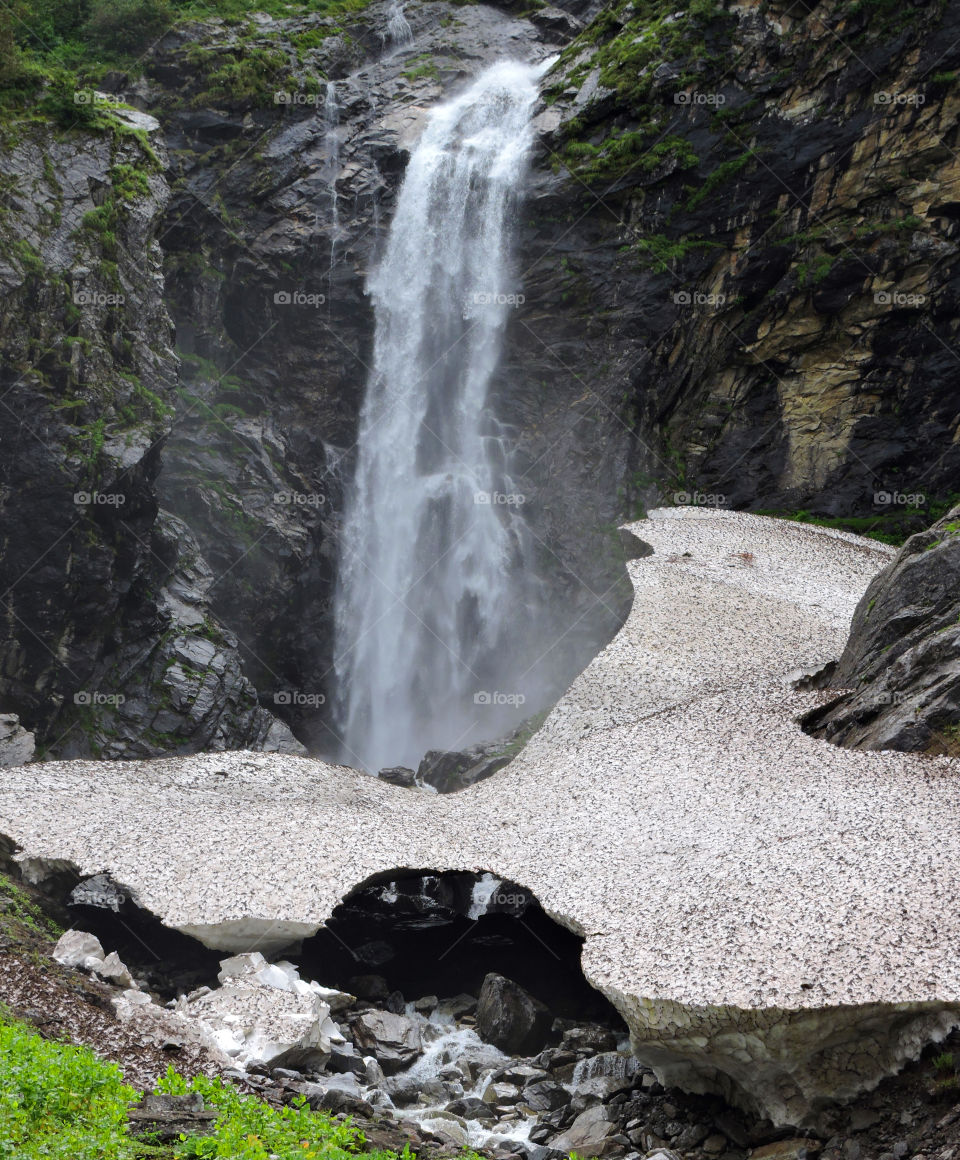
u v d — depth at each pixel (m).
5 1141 6.58
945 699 15.15
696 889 11.97
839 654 19.97
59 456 23.94
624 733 17.44
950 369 30.88
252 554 30.06
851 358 31.91
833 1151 9.26
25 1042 7.96
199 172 33.28
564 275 33.94
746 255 32.25
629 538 27.53
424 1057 11.88
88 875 13.18
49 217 25.06
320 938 14.77
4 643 23.67
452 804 16.53
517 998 12.60
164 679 25.55
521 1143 10.09
